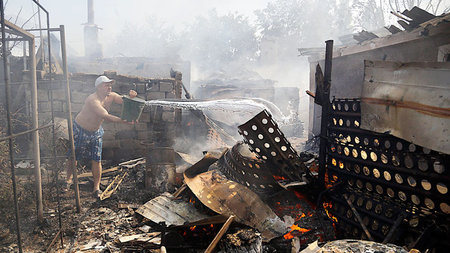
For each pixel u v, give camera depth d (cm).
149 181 511
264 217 300
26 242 331
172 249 293
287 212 371
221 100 720
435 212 234
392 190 269
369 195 292
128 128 724
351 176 311
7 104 247
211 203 314
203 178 367
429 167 234
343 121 315
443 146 215
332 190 324
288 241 293
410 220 251
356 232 299
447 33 569
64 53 410
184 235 302
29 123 642
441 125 216
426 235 229
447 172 221
